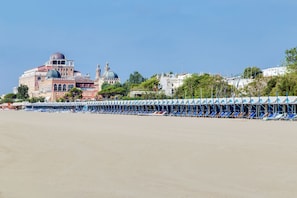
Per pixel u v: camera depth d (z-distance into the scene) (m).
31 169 25.80
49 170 25.41
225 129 61.00
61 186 20.86
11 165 27.39
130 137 47.25
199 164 26.95
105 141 42.56
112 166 26.56
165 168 25.61
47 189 20.23
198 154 31.61
